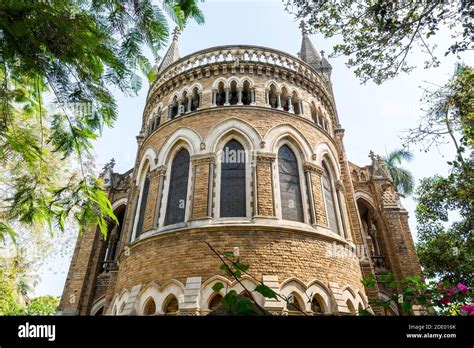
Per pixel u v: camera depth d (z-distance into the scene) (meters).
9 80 4.48
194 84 16.23
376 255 20.64
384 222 20.75
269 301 10.41
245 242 11.65
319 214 13.55
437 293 4.92
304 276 11.51
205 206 12.66
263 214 12.41
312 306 11.39
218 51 16.83
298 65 17.50
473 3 6.02
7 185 6.75
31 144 5.57
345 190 18.27
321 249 12.52
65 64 3.73
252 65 16.03
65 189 5.32
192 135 14.67
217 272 11.12
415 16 6.64
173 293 11.18
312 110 17.00
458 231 18.69
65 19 3.24
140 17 3.61
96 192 5.44
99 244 21.08
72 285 19.17
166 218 13.59
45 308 24.47
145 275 12.15
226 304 3.00
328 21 7.63
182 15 3.79
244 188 13.33
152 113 17.81
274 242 11.81
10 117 5.12
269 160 13.66
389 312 16.22
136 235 14.85
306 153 14.78
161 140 15.66
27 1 2.99
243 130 14.28
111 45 3.71
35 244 11.55
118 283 13.89
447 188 12.27
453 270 20.02
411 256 19.56
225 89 15.52
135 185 17.78
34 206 5.43
